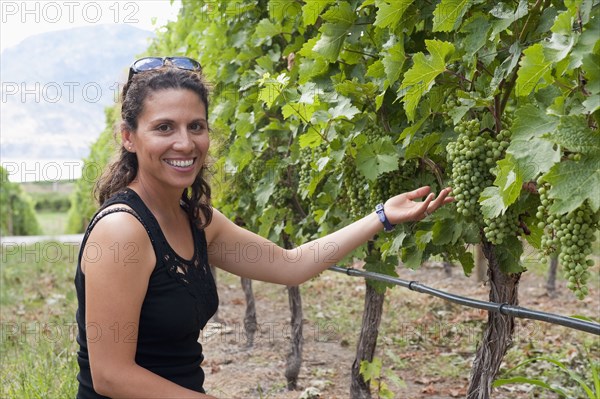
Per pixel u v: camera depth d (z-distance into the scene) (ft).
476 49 7.32
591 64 5.16
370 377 12.98
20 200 73.36
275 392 16.96
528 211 7.50
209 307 7.51
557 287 29.89
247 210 16.19
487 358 8.55
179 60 7.48
